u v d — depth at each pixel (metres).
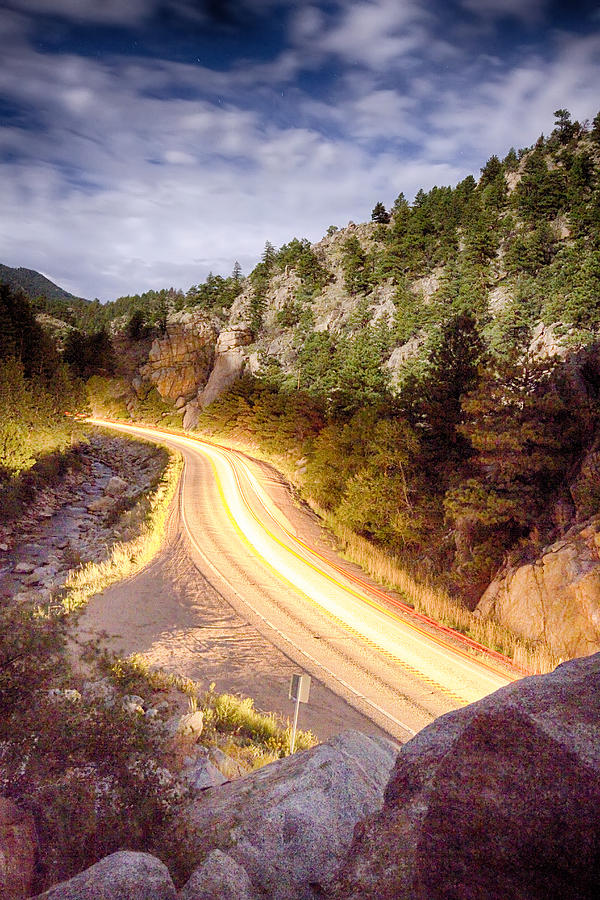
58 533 39.97
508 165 192.12
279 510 43.03
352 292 151.38
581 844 2.62
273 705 15.59
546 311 89.00
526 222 129.50
